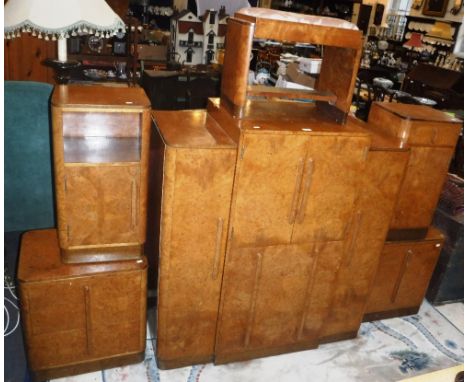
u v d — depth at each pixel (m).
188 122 1.78
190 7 5.68
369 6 9.69
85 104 1.49
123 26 1.67
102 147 1.61
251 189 1.62
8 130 1.92
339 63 1.78
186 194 1.58
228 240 1.70
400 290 2.31
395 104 2.18
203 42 4.14
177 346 1.86
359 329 2.29
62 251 1.66
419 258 2.25
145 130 1.55
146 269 1.72
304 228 1.77
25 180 2.03
